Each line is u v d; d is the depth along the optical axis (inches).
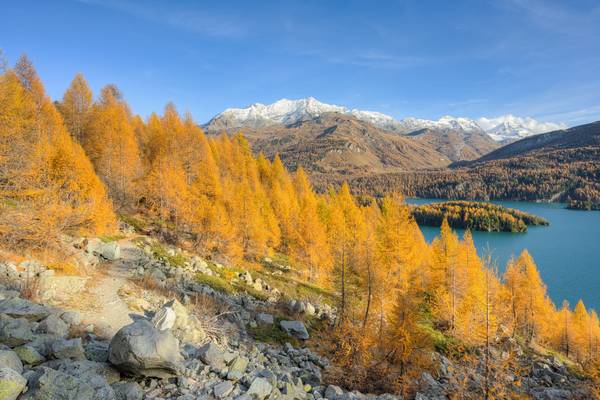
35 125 1231.5
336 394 543.2
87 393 261.1
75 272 745.6
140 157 2226.9
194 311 725.9
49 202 864.3
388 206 1237.1
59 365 305.6
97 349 369.4
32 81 1720.0
